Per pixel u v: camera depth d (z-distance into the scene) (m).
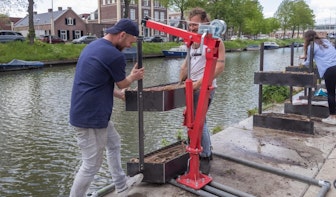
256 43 51.09
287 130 4.70
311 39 5.19
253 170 3.44
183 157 3.21
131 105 2.95
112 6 52.28
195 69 3.24
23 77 16.69
